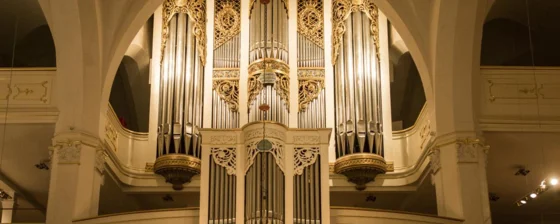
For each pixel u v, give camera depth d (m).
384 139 17.28
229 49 17.81
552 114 15.17
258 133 13.56
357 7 17.89
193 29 17.84
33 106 14.91
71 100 14.88
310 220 13.15
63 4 14.91
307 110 17.31
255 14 17.94
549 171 16.69
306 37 17.94
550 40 19.22
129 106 19.44
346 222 14.04
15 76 15.12
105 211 18.42
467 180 14.49
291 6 18.19
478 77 15.21
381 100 17.41
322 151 13.58
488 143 15.60
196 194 17.42
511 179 17.23
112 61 15.45
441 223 14.13
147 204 18.00
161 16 18.09
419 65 15.84
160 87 17.48
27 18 18.56
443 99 15.13
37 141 15.61
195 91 17.31
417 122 17.05
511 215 19.86
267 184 13.29
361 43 17.55
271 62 17.38
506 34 19.31
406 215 14.18
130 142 17.41
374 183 17.08
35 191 18.27
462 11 14.95
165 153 16.84
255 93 17.20
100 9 15.30
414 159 17.09
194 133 17.02
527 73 15.45
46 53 19.39
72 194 14.21
